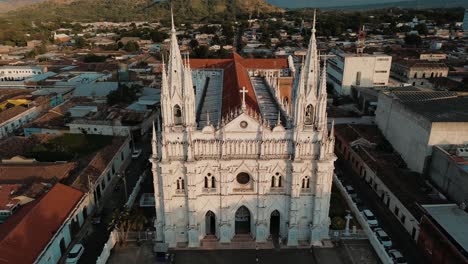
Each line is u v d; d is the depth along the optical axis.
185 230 68.38
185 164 62.31
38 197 72.31
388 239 69.75
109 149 97.19
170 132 62.16
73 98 146.88
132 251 66.75
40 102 144.25
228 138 62.78
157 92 151.12
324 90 61.16
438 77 166.25
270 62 124.88
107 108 130.62
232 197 66.12
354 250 66.75
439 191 80.00
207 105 84.56
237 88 76.69
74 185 78.19
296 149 62.53
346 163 103.56
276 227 72.25
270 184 65.75
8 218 66.75
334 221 70.19
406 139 93.44
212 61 124.25
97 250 68.00
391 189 80.25
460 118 84.06
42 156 92.19
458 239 59.31
